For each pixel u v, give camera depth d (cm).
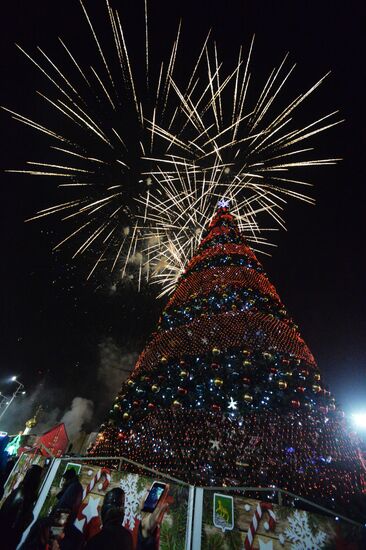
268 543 212
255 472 279
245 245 619
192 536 224
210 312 461
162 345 457
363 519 249
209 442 305
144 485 273
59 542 237
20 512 255
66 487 284
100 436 380
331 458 293
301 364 382
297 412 328
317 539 208
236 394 338
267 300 475
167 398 360
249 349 387
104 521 203
